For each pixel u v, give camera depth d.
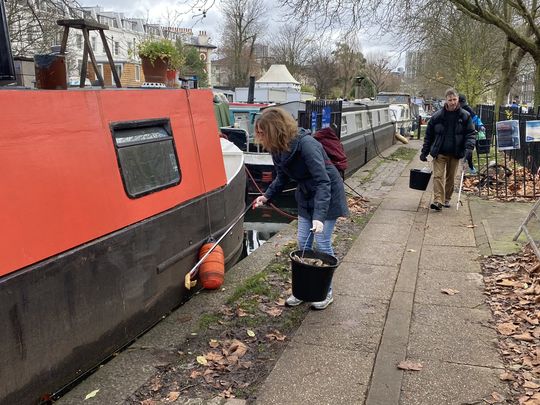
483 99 38.34
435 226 7.61
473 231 7.28
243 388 3.57
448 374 3.65
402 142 21.52
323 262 4.60
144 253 4.41
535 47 13.31
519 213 8.00
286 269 5.96
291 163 4.38
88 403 3.41
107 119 4.10
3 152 3.17
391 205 9.19
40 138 3.43
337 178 4.62
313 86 57.22
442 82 31.52
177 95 5.16
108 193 4.00
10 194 3.19
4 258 3.11
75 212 3.66
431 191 10.66
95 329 3.85
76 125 3.75
